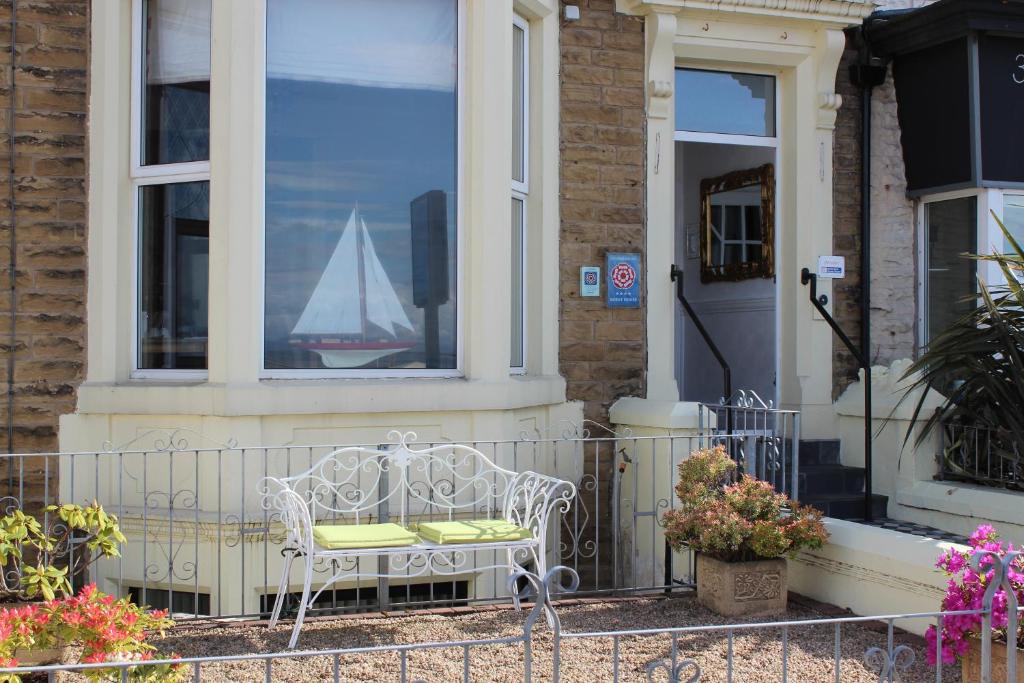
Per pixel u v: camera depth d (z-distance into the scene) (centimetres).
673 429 684
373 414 631
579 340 755
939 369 693
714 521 564
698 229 947
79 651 475
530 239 740
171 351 639
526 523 570
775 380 831
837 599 594
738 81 836
